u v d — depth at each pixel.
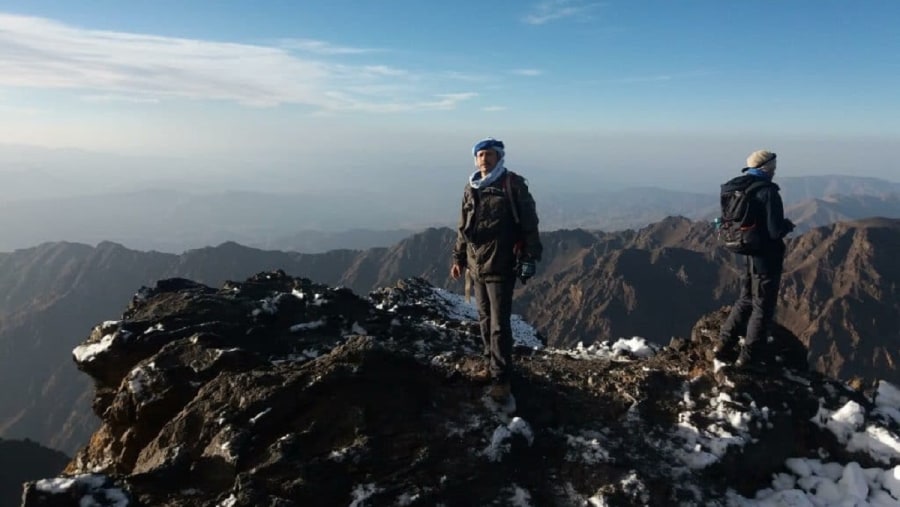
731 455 6.91
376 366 7.13
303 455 5.95
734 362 8.54
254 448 6.04
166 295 10.09
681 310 187.62
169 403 7.24
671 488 6.19
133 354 8.41
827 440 7.54
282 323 9.80
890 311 157.12
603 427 7.30
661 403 7.88
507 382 7.28
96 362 8.48
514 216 7.02
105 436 7.72
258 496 5.30
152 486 5.67
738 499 6.37
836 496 6.65
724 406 7.60
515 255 7.24
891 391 8.94
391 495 5.58
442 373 7.74
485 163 7.18
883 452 7.20
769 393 7.89
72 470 7.75
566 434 7.06
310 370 6.93
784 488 6.85
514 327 16.50
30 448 76.88
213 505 5.38
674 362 9.18
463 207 7.39
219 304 9.71
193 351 7.86
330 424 6.37
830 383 8.53
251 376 6.91
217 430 6.25
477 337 11.16
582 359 9.72
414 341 10.23
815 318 161.50
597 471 6.35
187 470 5.92
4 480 68.19
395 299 16.66
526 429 6.70
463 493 5.77
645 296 188.62
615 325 178.25
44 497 4.93
